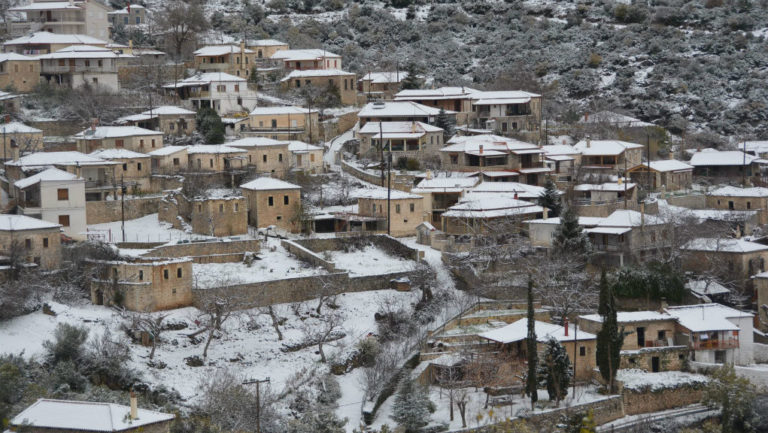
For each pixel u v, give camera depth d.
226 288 121.88
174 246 131.50
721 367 116.31
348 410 107.00
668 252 143.62
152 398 103.56
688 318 121.94
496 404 107.94
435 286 132.62
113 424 84.19
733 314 122.81
